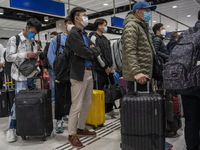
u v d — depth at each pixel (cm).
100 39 312
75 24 226
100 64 295
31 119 232
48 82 470
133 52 178
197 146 171
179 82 147
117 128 282
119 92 299
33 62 248
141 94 170
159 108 155
